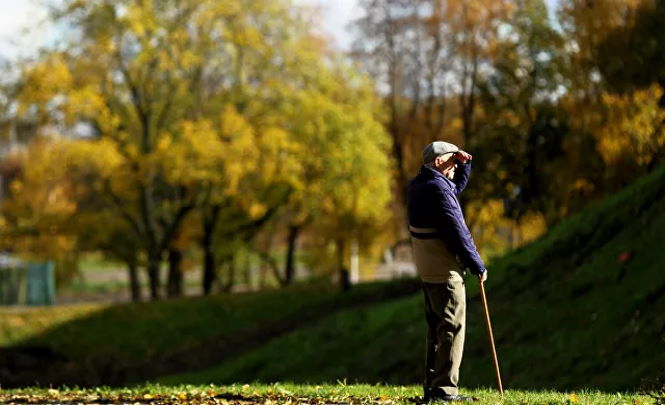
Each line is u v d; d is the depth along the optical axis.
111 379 37.03
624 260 24.72
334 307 45.34
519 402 9.25
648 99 30.72
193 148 44.66
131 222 48.41
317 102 47.12
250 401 11.37
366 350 30.44
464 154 8.98
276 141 45.62
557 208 41.16
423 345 28.41
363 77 51.75
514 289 28.11
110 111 47.16
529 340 24.64
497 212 48.84
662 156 30.86
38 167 45.00
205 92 50.22
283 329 42.12
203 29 48.00
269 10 48.81
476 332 26.56
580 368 21.52
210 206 50.59
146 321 43.41
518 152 43.75
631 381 19.08
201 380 33.72
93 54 45.84
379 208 48.25
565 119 41.41
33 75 43.78
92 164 45.47
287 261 60.72
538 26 44.50
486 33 53.06
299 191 47.81
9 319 42.34
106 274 88.38
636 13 33.31
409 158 59.31
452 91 56.59
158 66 47.19
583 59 34.88
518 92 44.91
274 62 49.44
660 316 21.06
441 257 8.81
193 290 78.81
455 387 9.05
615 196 29.16
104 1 44.94
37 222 46.59
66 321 42.81
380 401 10.48
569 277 26.52
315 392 12.08
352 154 46.75
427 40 56.94
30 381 36.19
